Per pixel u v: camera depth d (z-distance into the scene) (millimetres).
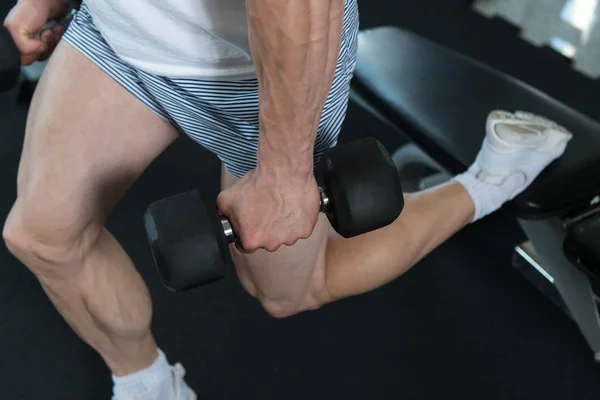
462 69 1522
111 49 885
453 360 1474
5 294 1599
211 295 1595
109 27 824
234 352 1490
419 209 1205
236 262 1118
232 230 718
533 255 1582
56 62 930
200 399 1413
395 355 1480
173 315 1558
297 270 1044
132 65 852
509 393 1416
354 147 731
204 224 683
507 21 2408
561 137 1289
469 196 1266
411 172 1749
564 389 1420
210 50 780
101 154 905
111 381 1446
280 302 1147
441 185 1290
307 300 1171
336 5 545
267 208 690
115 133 914
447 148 1360
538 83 2154
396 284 1612
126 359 1149
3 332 1527
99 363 1476
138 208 1791
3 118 2039
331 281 1136
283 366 1467
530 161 1284
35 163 890
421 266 1651
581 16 2178
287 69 562
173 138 1000
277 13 526
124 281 1050
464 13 2459
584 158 1322
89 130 895
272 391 1427
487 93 1474
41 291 1605
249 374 1453
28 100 2070
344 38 814
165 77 843
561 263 1424
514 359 1472
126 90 902
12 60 832
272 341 1510
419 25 2406
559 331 1520
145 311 1095
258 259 1020
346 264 1125
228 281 1622
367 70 1512
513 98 1465
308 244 995
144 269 1646
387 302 1577
